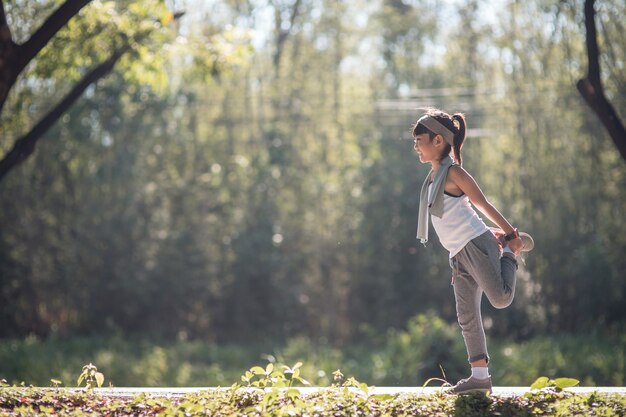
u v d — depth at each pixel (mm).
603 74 19281
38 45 8328
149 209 22203
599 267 20750
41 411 5855
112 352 19109
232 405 5945
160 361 18266
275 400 5852
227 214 22688
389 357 18000
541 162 21891
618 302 20922
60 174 21562
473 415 5562
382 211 22562
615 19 19031
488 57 23906
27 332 21562
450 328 19719
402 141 23062
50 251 21719
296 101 23359
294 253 22688
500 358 17750
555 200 21734
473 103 22938
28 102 13555
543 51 21594
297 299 22391
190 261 22141
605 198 21375
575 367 17109
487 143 22656
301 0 24672
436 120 5840
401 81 25109
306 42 24281
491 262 5664
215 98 22969
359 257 22703
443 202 5762
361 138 23250
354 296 22797
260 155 23016
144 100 21438
